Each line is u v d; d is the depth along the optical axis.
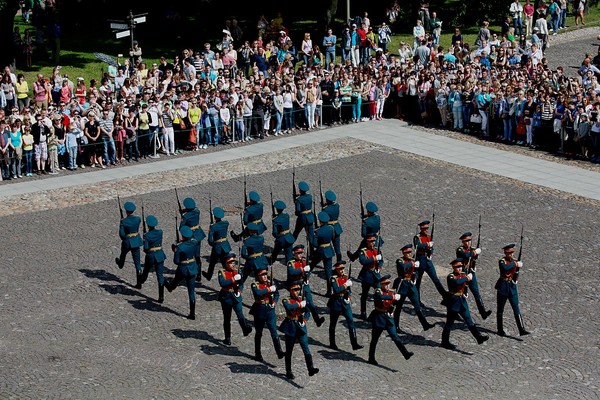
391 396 24.19
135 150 44.53
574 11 65.62
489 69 51.00
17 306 29.39
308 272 27.80
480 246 33.69
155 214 37.03
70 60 56.41
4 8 49.25
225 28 57.34
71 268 32.22
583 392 24.16
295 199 33.38
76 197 39.12
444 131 48.41
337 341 27.50
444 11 65.94
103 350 26.77
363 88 49.91
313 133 48.16
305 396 24.30
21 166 41.88
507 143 46.44
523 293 30.03
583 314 28.58
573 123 43.66
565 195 39.09
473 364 25.88
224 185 40.44
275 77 48.72
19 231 35.44
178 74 48.06
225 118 46.00
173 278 31.50
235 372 25.59
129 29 49.94
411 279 27.66
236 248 33.97
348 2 56.34
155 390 24.58
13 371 25.55
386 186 40.09
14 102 46.47
